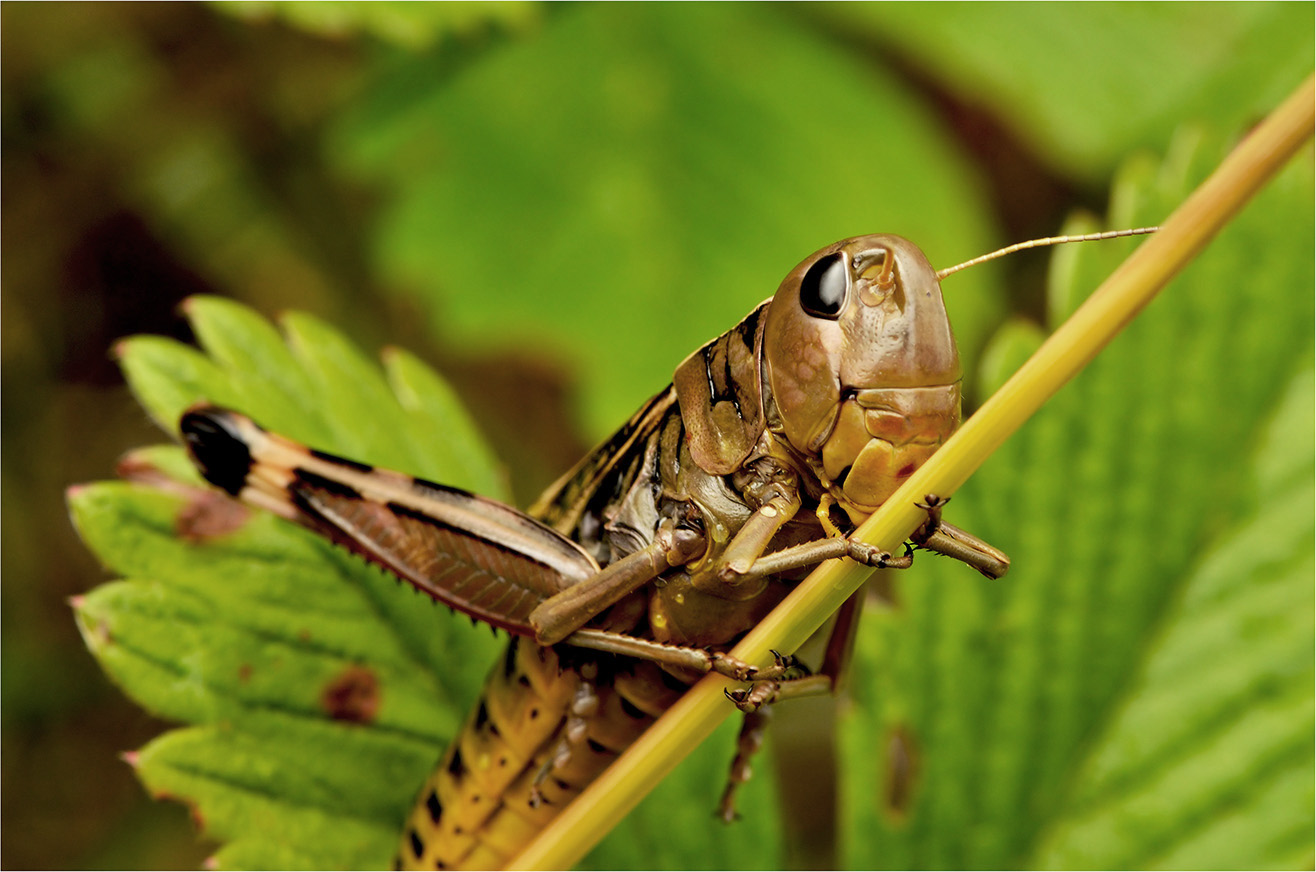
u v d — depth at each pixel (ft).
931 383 0.45
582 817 0.45
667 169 0.65
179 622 0.48
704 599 0.47
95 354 0.79
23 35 0.75
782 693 0.46
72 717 0.73
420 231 0.64
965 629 0.49
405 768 0.49
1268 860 0.48
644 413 0.48
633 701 0.47
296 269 0.80
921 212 0.64
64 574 0.76
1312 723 0.48
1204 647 0.48
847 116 0.65
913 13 0.65
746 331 0.46
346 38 0.66
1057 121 0.64
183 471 0.49
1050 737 0.48
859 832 0.49
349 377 0.50
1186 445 0.48
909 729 0.49
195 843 0.70
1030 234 0.76
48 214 0.77
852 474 0.45
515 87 0.66
